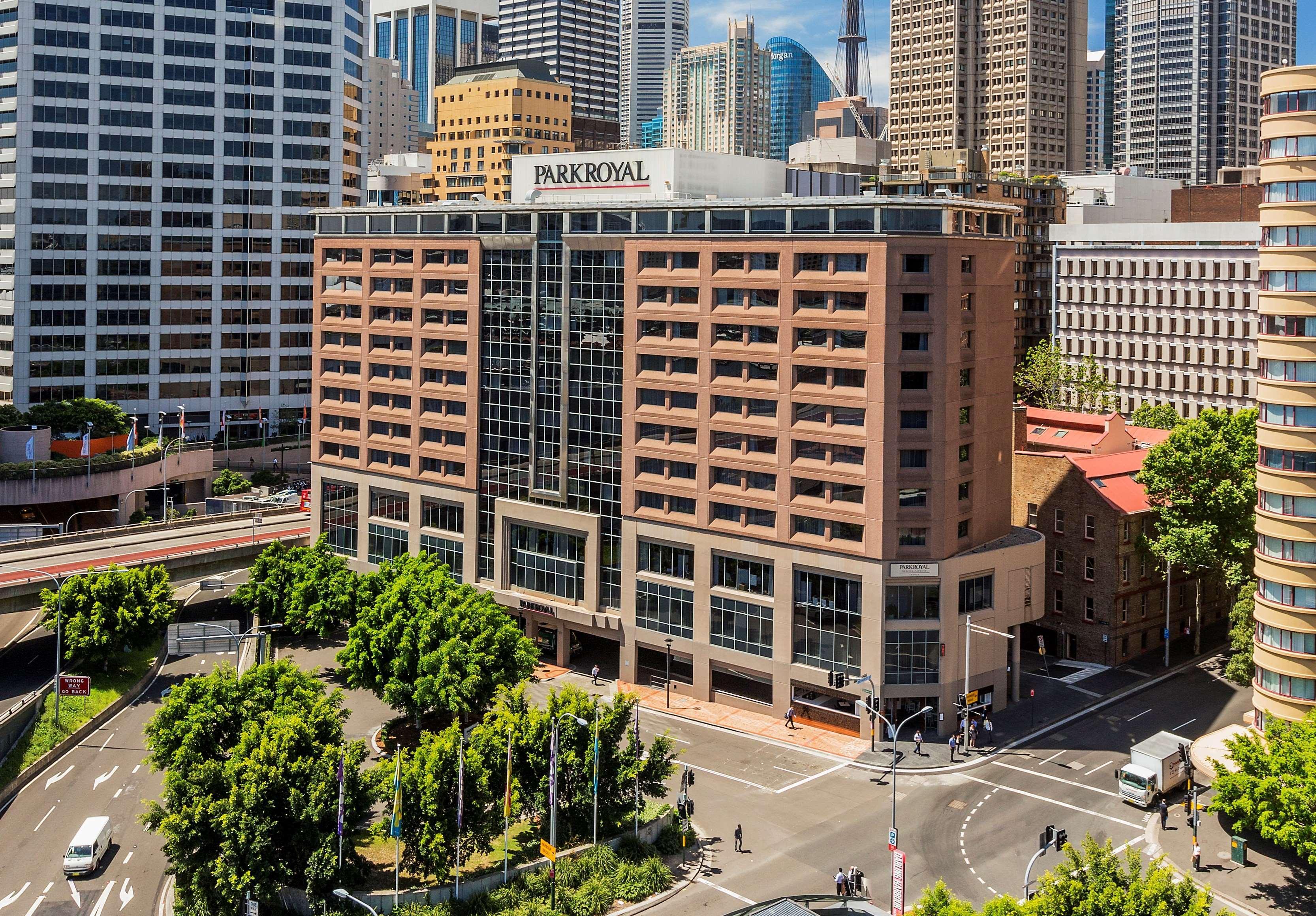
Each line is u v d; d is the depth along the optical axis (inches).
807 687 4439.0
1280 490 3752.5
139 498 7642.7
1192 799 3580.2
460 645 3988.7
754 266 4458.7
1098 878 2365.9
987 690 4463.6
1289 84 3676.2
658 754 3491.6
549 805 3267.7
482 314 5280.5
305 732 3166.8
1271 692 3806.6
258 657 4685.0
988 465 4458.7
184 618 5861.2
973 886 3248.0
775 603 4468.5
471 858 3351.4
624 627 4896.7
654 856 3297.2
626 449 4822.8
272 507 6766.7
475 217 5270.7
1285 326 3725.4
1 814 3752.5
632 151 5132.9
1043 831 3563.0
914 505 4227.4
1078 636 5113.2
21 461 7052.2
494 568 5349.4
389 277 5629.9
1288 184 3688.5
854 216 4232.3
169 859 3159.5
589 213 4899.1
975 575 4355.3
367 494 5802.2
